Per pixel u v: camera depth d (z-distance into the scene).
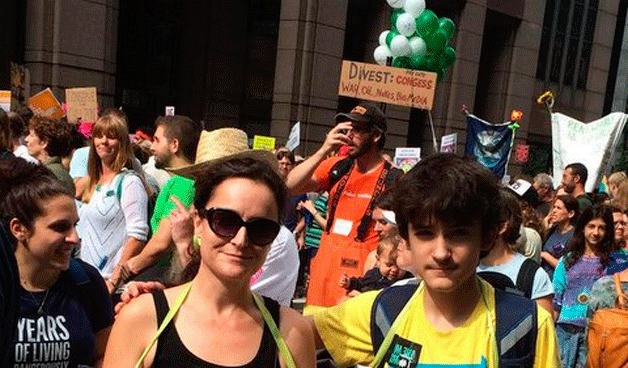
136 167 4.26
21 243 2.23
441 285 1.67
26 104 13.75
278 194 1.71
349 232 3.65
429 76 6.96
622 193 4.58
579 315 4.43
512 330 1.68
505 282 1.92
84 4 15.12
